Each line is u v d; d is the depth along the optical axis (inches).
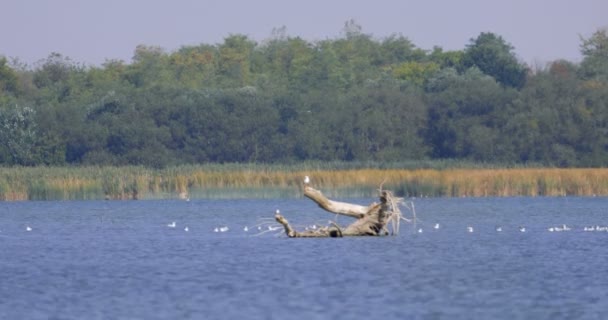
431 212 3612.2
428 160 5792.3
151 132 5787.4
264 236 2568.9
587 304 1505.9
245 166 4945.9
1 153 5634.8
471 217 3341.5
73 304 1540.4
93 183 4571.9
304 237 2456.9
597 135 5762.8
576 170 4579.2
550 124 5757.9
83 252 2279.8
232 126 5895.7
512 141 5782.5
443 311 1460.4
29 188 4554.6
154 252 2246.6
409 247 2256.4
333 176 4446.4
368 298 1568.7
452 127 5915.4
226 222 3221.0
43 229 3004.4
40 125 5792.3
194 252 2219.5
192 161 5831.7
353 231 2474.2
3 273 1895.9
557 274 1814.7
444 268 1908.2
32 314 1461.6
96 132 5757.9
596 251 2177.7
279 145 5905.5
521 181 4448.8
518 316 1421.0
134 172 4753.9
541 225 2965.1
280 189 4517.7
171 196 4603.8
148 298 1584.6
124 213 3762.3
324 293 1614.2
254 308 1485.0
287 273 1834.4
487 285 1699.1
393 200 2496.3
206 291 1641.2
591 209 3742.6
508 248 2260.1
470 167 5206.7
